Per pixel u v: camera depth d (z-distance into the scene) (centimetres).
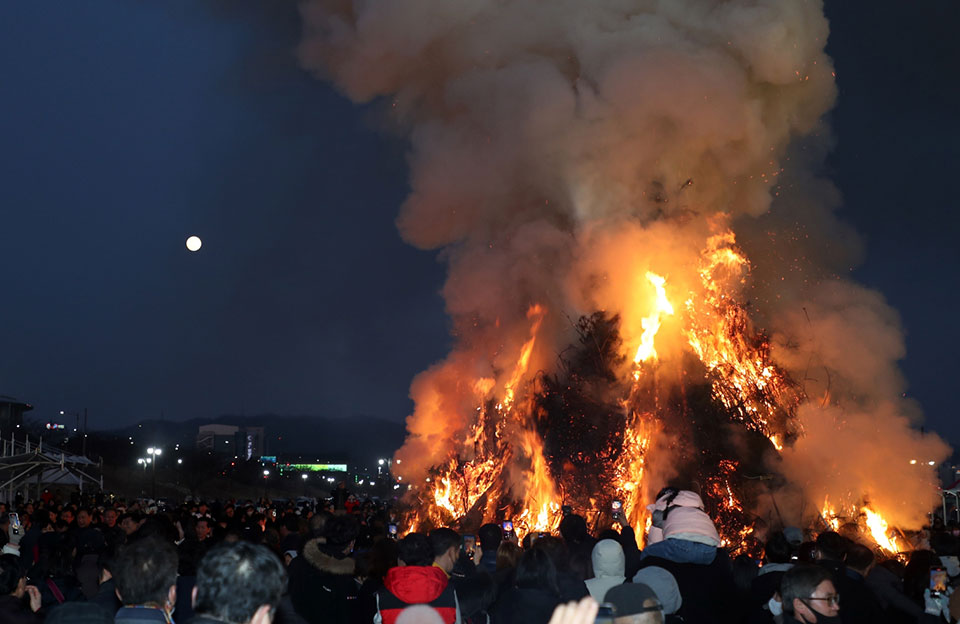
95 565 1011
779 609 766
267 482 11519
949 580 847
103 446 10162
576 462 2714
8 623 656
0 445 4853
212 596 402
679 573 812
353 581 851
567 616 287
